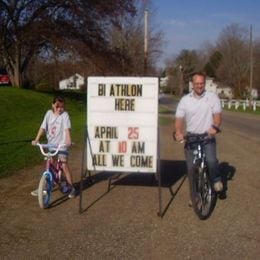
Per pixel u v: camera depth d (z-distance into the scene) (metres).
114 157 4.50
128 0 23.50
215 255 3.32
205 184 4.30
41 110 18.94
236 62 52.75
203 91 4.34
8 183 5.45
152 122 4.45
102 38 23.42
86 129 4.52
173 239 3.63
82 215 4.24
